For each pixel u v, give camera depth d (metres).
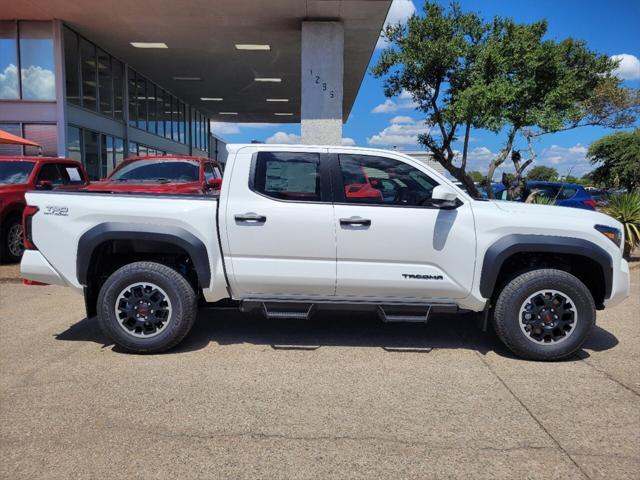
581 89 14.24
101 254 4.99
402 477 2.97
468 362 4.76
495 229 4.71
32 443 3.30
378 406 3.85
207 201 4.80
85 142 16.08
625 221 10.12
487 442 3.35
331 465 3.09
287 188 4.81
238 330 5.65
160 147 23.41
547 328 4.72
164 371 4.48
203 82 22.11
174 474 2.99
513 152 14.27
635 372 4.53
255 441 3.35
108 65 17.64
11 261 9.48
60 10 13.36
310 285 4.80
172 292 4.76
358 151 4.88
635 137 30.83
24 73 14.39
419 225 4.69
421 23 13.37
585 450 3.26
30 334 5.49
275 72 20.09
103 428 3.50
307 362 4.72
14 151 14.55
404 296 4.86
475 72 12.66
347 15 12.98
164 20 13.95
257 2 12.33
